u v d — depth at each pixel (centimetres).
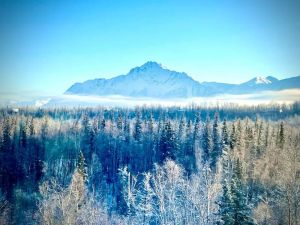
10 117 15975
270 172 7119
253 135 10606
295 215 4662
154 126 13825
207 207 4828
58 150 12056
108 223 6194
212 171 7662
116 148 12531
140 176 10894
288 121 16662
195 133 12150
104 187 10325
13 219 7494
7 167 11325
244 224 3725
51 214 5291
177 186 6419
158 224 5881
